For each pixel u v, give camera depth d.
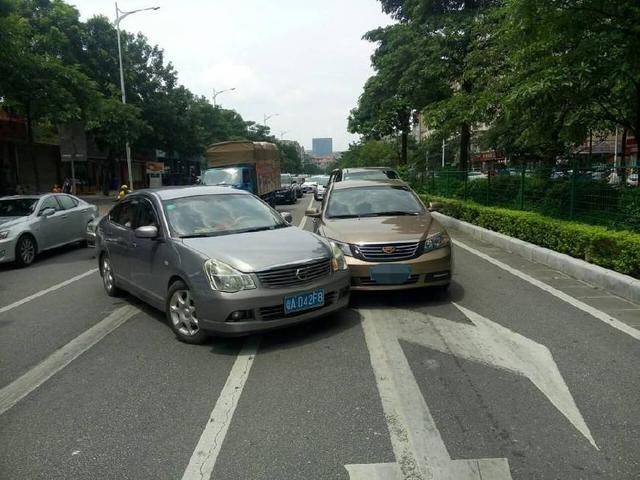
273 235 5.83
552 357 4.68
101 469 3.15
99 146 31.75
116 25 28.67
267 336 5.41
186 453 3.29
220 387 4.23
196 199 6.50
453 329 5.48
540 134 12.02
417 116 26.45
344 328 5.57
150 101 36.41
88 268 10.16
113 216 7.55
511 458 3.14
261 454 3.24
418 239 6.35
